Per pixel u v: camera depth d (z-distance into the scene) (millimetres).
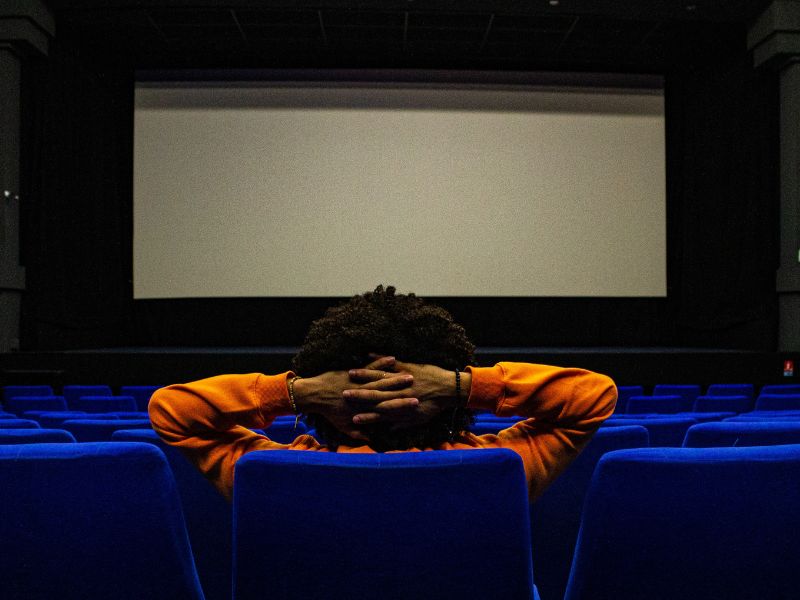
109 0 8031
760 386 7410
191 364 7184
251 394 1003
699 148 9617
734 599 924
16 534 913
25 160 8273
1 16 7906
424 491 858
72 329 8922
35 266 8273
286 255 9906
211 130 9922
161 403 1022
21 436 1368
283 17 8500
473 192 10000
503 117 10047
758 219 8555
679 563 914
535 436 1060
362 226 9945
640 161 10078
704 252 9461
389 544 875
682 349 9094
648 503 890
